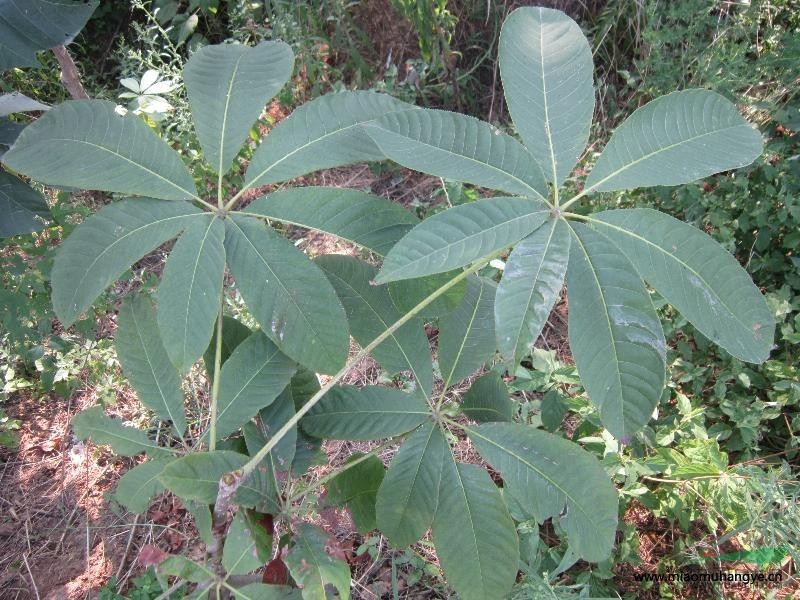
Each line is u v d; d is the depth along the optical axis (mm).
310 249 1815
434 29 2031
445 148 599
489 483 702
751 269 1486
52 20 806
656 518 1322
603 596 1170
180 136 1812
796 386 1277
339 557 601
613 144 604
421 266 547
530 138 609
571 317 558
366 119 651
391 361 765
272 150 648
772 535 1037
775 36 1751
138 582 1222
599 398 545
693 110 587
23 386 1526
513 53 621
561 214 591
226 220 636
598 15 2064
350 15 2246
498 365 1409
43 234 1311
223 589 607
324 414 742
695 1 1724
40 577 1306
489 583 685
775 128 1647
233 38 2156
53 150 604
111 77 2352
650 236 570
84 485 1443
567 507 659
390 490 713
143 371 738
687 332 1471
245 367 688
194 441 1375
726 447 1360
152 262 1782
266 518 613
